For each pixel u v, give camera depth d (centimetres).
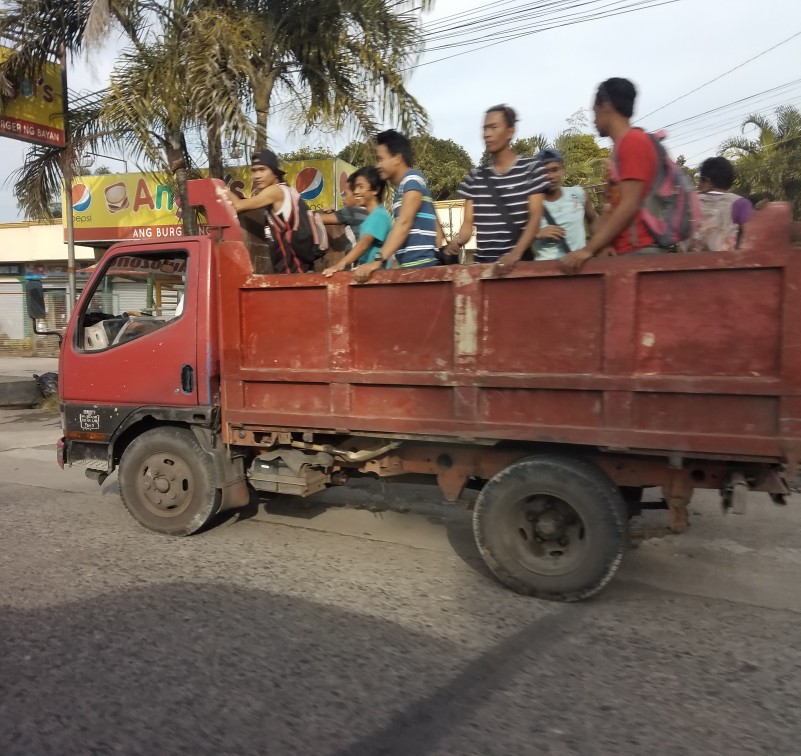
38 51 962
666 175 386
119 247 526
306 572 452
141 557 479
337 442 466
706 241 459
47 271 2412
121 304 572
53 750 267
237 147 800
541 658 338
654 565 463
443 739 274
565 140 1970
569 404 376
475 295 390
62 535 529
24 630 366
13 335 2284
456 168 2622
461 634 363
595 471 390
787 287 326
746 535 520
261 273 534
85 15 930
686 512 388
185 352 498
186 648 346
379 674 322
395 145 461
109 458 538
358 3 887
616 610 394
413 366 412
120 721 286
